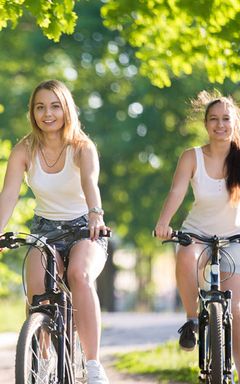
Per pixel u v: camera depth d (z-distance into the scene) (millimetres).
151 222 51312
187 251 12289
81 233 10680
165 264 93188
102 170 51500
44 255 11047
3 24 17656
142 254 69562
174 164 50031
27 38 47938
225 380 11547
